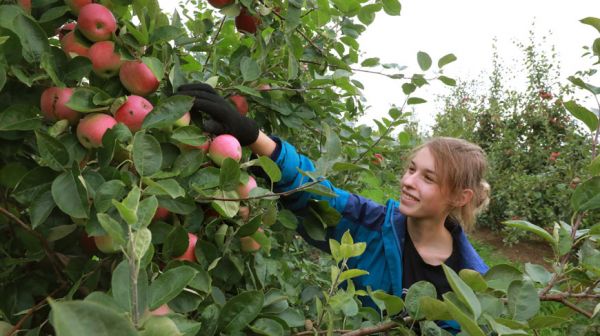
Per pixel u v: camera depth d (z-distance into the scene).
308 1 1.76
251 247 1.22
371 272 1.73
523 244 6.79
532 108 8.20
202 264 1.10
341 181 2.37
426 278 1.70
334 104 2.17
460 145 1.73
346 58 1.89
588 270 1.00
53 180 0.92
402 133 2.36
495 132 9.05
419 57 1.79
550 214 6.48
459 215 1.82
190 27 1.98
